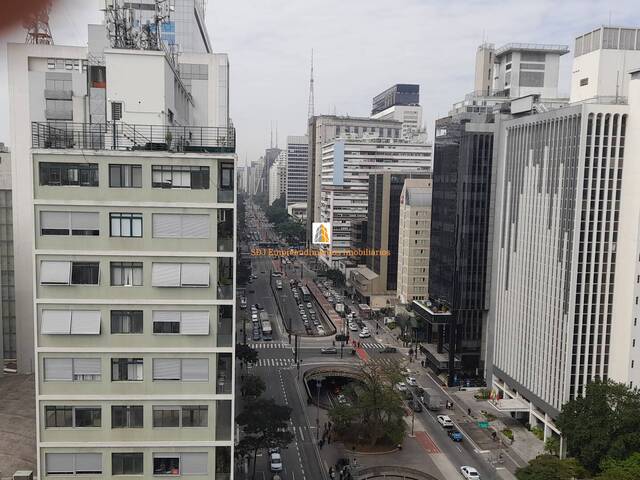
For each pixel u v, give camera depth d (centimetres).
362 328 15250
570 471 6544
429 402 10169
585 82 9312
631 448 6738
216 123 7356
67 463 3978
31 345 8931
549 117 8700
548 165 8731
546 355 8725
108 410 3969
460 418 9844
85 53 8019
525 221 9456
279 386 10981
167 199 3928
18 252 8825
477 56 14562
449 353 11500
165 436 4016
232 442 4066
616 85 9012
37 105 4931
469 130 10975
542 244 8888
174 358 3994
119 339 3944
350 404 9075
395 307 16312
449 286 11706
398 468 7856
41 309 3891
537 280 9025
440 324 11906
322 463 8031
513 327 9862
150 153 3884
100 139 4216
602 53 8969
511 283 9938
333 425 9194
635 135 7656
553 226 8550
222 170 4091
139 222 3928
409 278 15638
